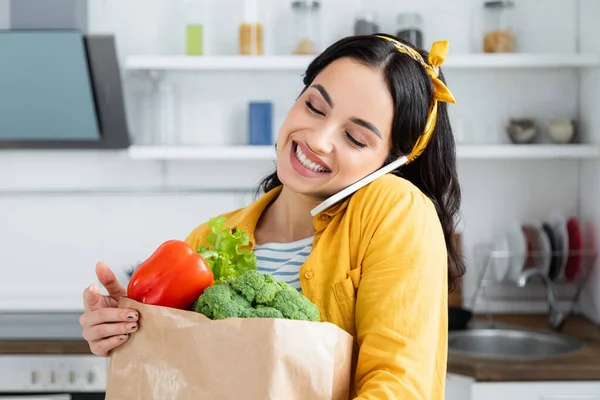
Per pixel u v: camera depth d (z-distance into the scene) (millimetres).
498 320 2879
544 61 2795
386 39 1165
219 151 2824
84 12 2766
